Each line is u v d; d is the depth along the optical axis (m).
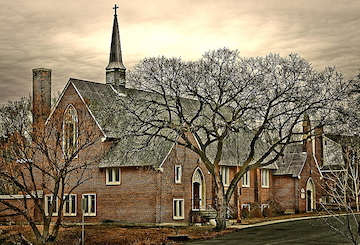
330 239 37.75
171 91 45.16
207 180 57.56
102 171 55.00
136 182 52.69
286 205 70.88
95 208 55.00
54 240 36.53
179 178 53.84
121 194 53.47
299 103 44.34
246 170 46.56
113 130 56.06
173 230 46.38
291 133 45.00
